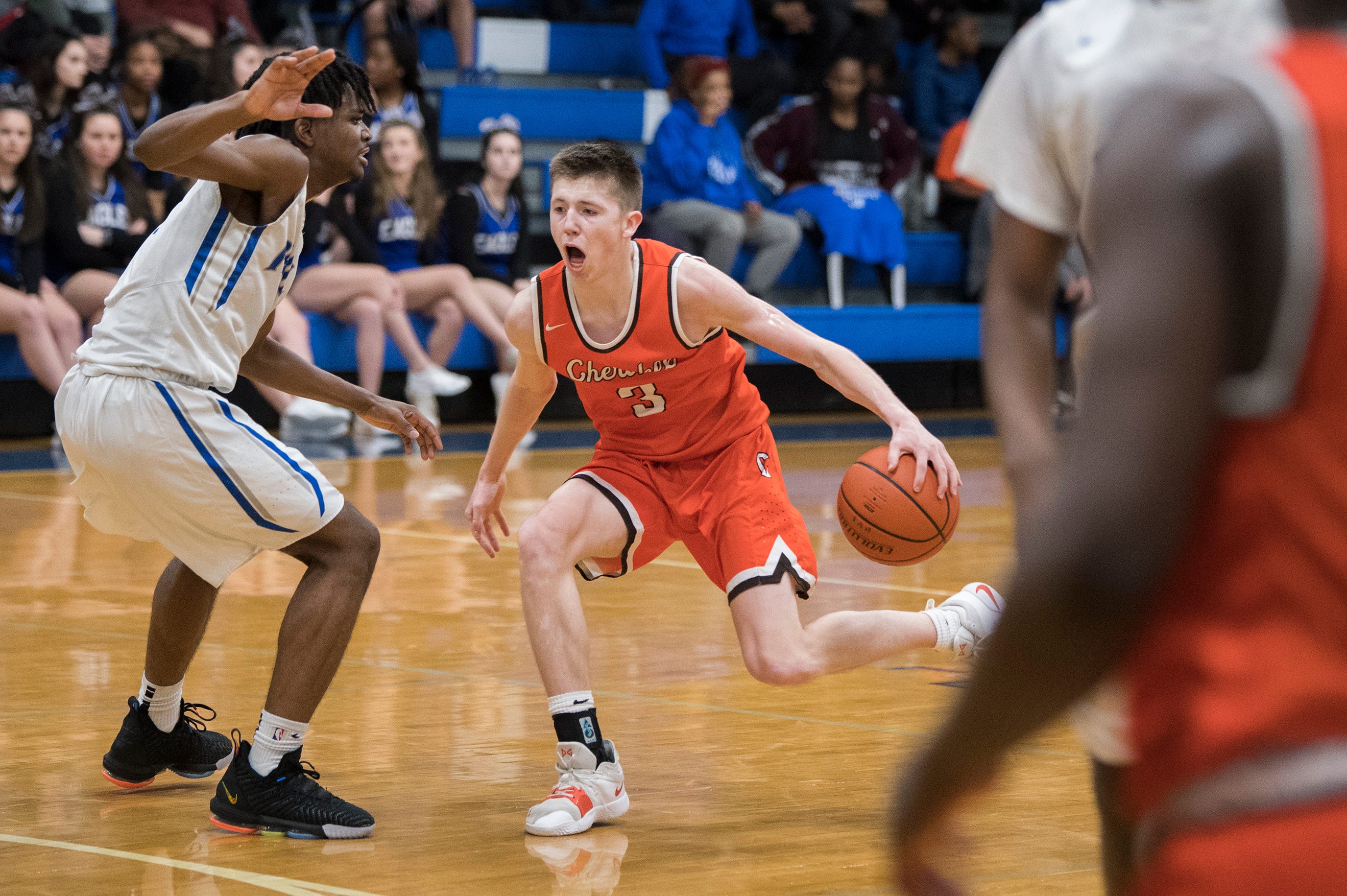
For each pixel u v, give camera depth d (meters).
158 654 5.96
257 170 5.36
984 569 11.20
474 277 20.38
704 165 21.39
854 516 5.96
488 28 24.45
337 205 19.59
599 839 5.45
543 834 5.48
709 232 21.19
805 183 23.09
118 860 5.19
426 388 19.69
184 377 5.53
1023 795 5.91
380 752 6.60
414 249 20.08
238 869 5.10
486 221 20.45
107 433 5.48
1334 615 1.62
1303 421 1.60
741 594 5.86
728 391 6.02
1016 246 2.98
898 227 23.16
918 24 25.69
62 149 18.17
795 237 22.12
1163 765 1.70
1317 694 1.61
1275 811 1.61
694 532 6.07
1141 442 1.53
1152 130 1.62
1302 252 1.55
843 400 23.52
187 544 5.61
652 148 21.53
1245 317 1.57
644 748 6.69
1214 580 1.66
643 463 6.08
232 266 5.52
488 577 10.85
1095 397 1.57
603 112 23.98
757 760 6.50
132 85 18.58
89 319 18.39
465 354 20.55
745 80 23.47
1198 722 1.65
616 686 7.84
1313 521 1.61
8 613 9.39
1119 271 1.59
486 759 6.50
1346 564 1.61
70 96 18.67
